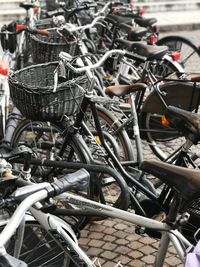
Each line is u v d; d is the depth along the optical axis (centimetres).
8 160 287
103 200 367
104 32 718
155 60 491
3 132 413
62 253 273
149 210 328
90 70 349
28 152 272
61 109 341
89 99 351
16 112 433
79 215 317
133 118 403
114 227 397
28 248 275
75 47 500
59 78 364
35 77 388
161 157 508
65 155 374
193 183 245
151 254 363
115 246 373
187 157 335
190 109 468
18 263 170
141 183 353
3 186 220
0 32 588
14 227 175
